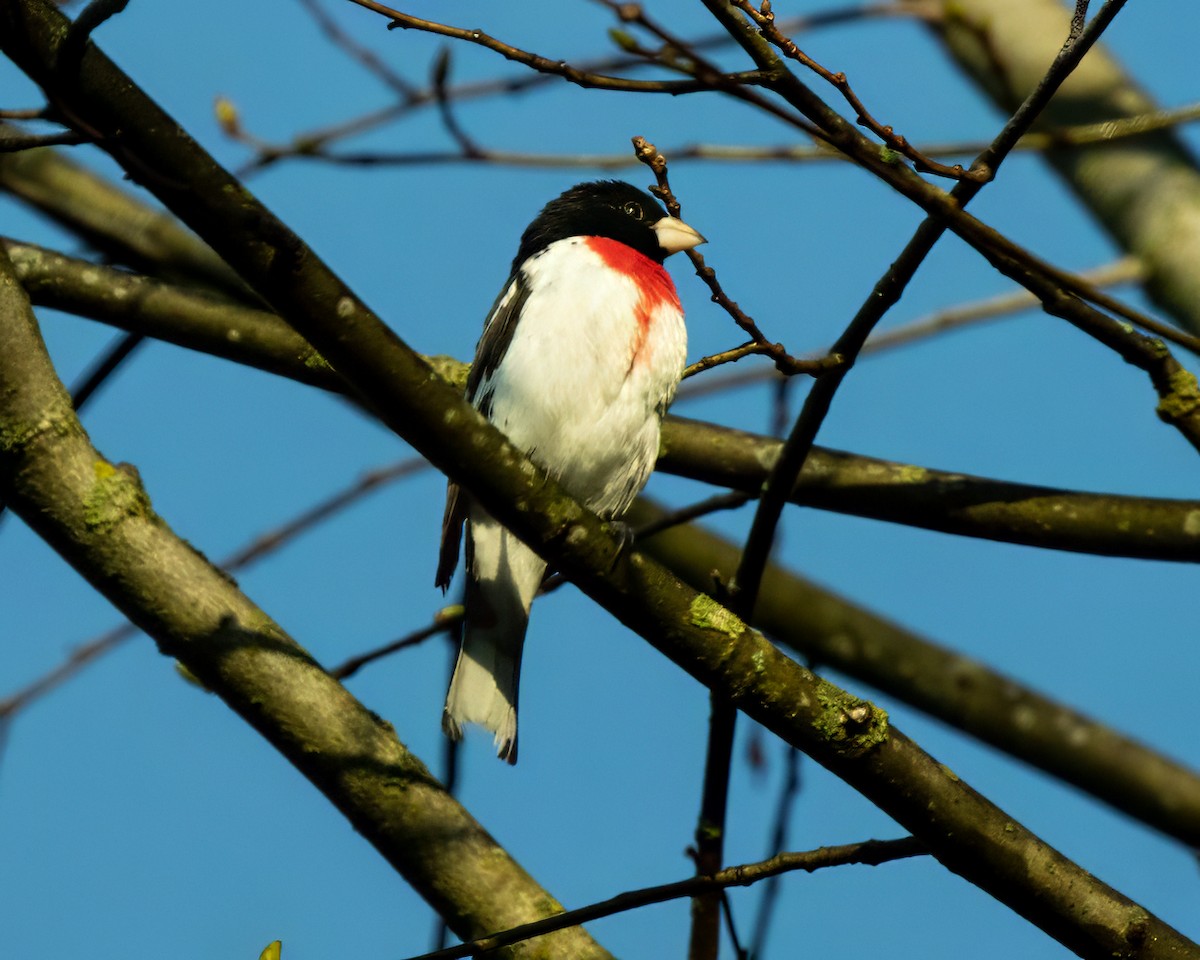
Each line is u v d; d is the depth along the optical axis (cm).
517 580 832
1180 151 1016
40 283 880
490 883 673
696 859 755
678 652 638
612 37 625
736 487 900
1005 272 683
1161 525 809
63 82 567
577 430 866
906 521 861
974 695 1055
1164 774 1018
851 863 609
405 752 694
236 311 874
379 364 598
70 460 676
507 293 910
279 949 574
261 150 921
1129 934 605
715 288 669
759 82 623
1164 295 955
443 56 884
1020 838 618
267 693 680
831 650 1081
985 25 984
